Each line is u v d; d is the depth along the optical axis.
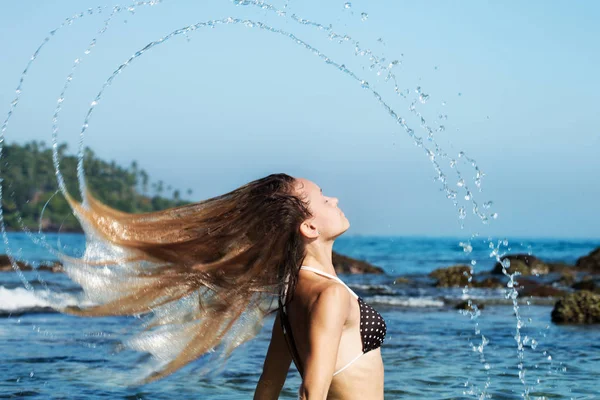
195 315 3.35
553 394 5.76
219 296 3.22
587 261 26.56
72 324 9.20
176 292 3.22
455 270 19.69
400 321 11.11
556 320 11.36
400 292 17.00
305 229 3.05
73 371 6.33
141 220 3.25
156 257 3.22
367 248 55.09
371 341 3.09
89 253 3.32
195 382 5.97
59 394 5.50
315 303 2.87
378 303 14.16
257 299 3.29
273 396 3.38
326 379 2.77
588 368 6.92
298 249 3.06
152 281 3.23
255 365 6.75
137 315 3.46
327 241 3.13
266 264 3.10
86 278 3.30
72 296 3.75
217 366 3.56
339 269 24.66
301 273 3.05
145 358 3.52
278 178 3.17
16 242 34.12
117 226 3.27
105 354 7.10
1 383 5.84
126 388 5.71
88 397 5.41
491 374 6.57
